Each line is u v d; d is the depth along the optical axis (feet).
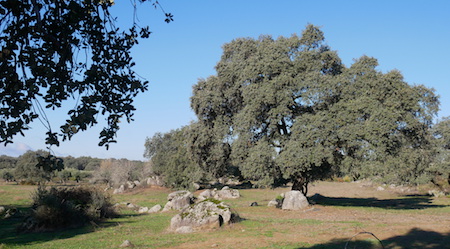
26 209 98.53
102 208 76.28
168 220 73.56
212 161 110.63
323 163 96.78
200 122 107.65
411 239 44.37
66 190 75.97
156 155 217.36
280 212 83.61
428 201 120.98
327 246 40.96
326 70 99.09
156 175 224.74
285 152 84.53
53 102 12.42
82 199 75.20
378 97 86.43
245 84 95.71
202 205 60.29
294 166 83.71
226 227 57.00
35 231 60.80
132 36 15.21
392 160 86.48
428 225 56.49
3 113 11.87
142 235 53.98
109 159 236.02
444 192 148.56
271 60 88.58
